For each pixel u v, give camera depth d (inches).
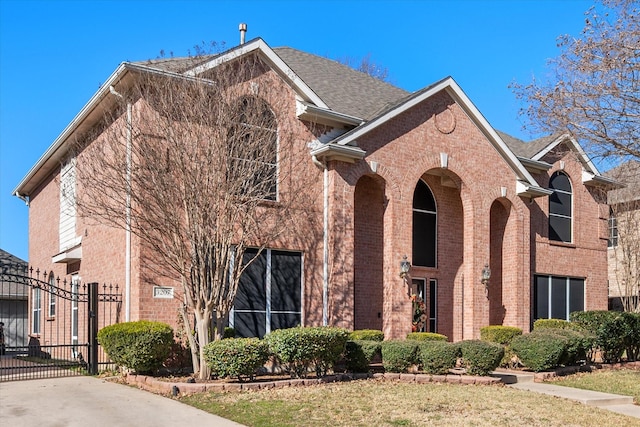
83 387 515.8
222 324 538.0
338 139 694.5
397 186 747.4
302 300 677.9
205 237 521.7
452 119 812.0
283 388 507.5
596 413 484.4
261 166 569.0
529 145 1011.9
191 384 486.6
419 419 415.5
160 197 516.4
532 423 426.3
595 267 1021.8
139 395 476.1
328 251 692.7
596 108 564.4
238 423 389.4
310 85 800.9
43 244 959.0
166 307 595.5
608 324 788.0
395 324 724.7
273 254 668.7
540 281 944.9
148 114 556.4
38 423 383.6
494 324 884.0
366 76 945.5
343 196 702.5
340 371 605.3
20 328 1158.3
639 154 571.8
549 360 660.1
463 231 854.5
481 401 490.6
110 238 663.8
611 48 541.0
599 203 1043.3
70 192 674.2
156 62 601.3
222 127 529.0
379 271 770.2
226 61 597.9
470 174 820.6
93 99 647.1
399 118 760.3
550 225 976.3
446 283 839.1
